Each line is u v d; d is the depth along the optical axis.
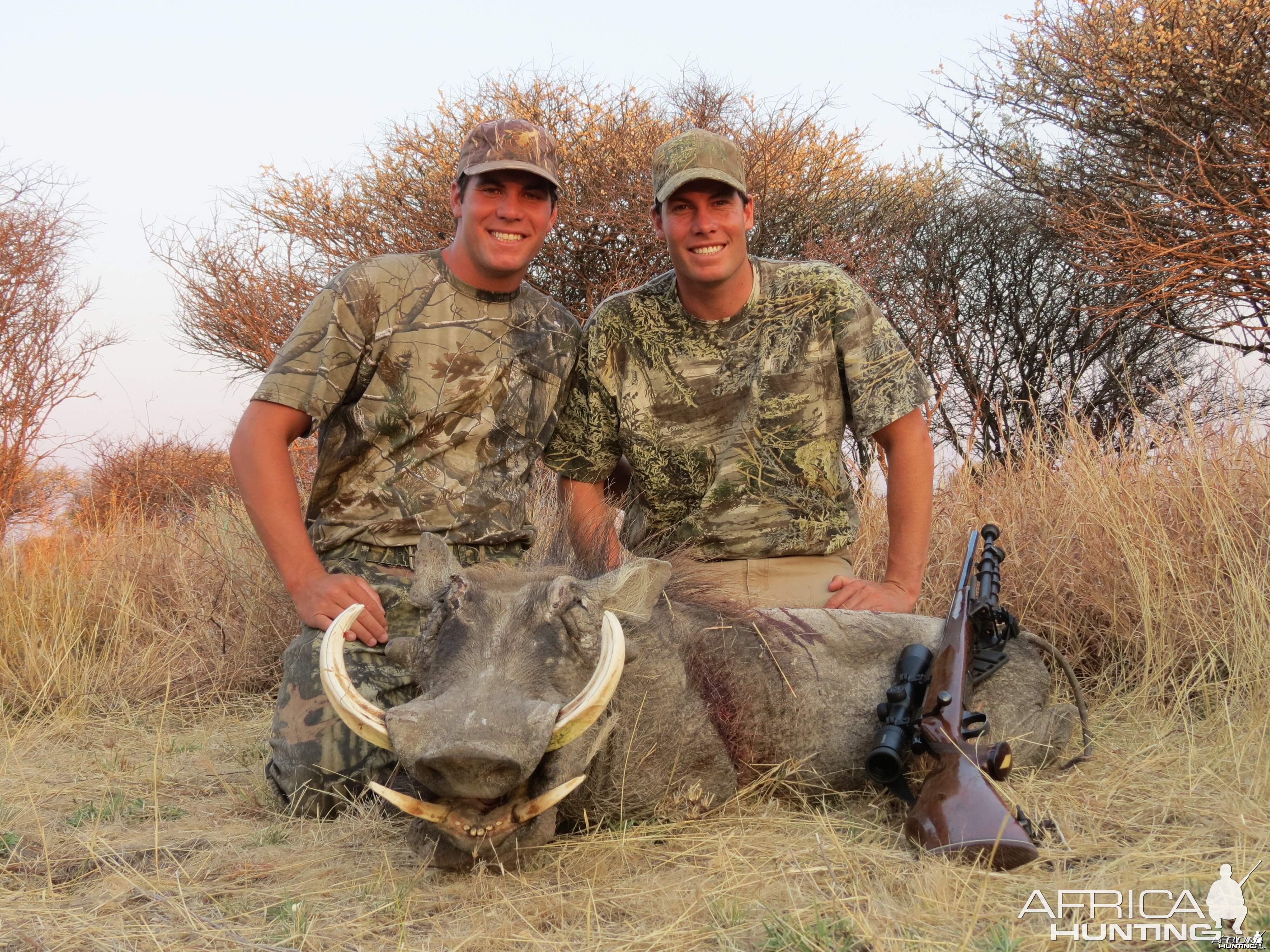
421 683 3.06
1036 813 3.28
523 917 2.71
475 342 4.50
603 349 4.79
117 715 5.13
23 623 5.85
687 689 3.55
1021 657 4.05
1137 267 10.62
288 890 2.95
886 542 6.34
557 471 4.92
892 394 4.58
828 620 4.04
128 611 6.09
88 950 2.59
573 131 13.20
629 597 3.32
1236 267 10.00
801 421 4.62
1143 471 5.64
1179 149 10.78
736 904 2.72
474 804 2.75
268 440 4.20
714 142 4.50
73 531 8.20
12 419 10.43
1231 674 4.32
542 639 2.98
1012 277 13.42
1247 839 2.97
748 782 3.70
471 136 4.48
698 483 4.71
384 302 4.39
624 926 2.68
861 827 3.30
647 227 12.42
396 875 3.05
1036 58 11.62
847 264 12.70
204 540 6.89
